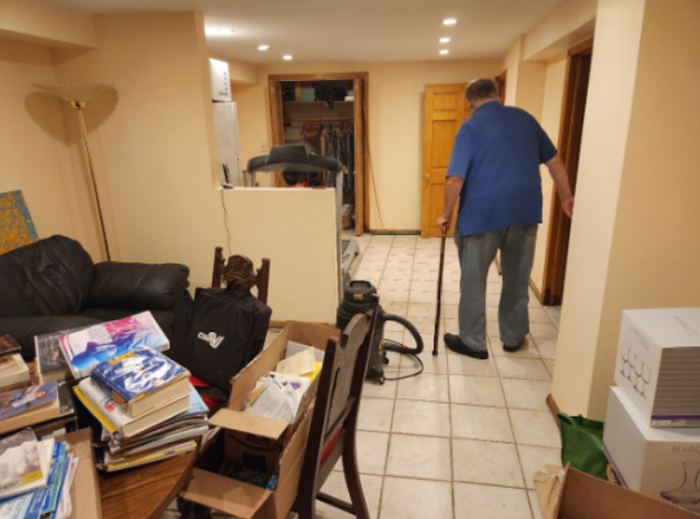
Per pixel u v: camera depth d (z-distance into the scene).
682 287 1.74
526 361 2.89
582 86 3.19
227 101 4.07
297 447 1.28
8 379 1.16
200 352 1.71
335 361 1.20
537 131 2.65
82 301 2.77
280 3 2.71
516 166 2.59
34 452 0.98
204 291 1.82
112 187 3.32
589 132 1.95
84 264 2.87
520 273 2.83
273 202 3.17
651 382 1.31
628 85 1.61
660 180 1.64
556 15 2.93
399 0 2.69
